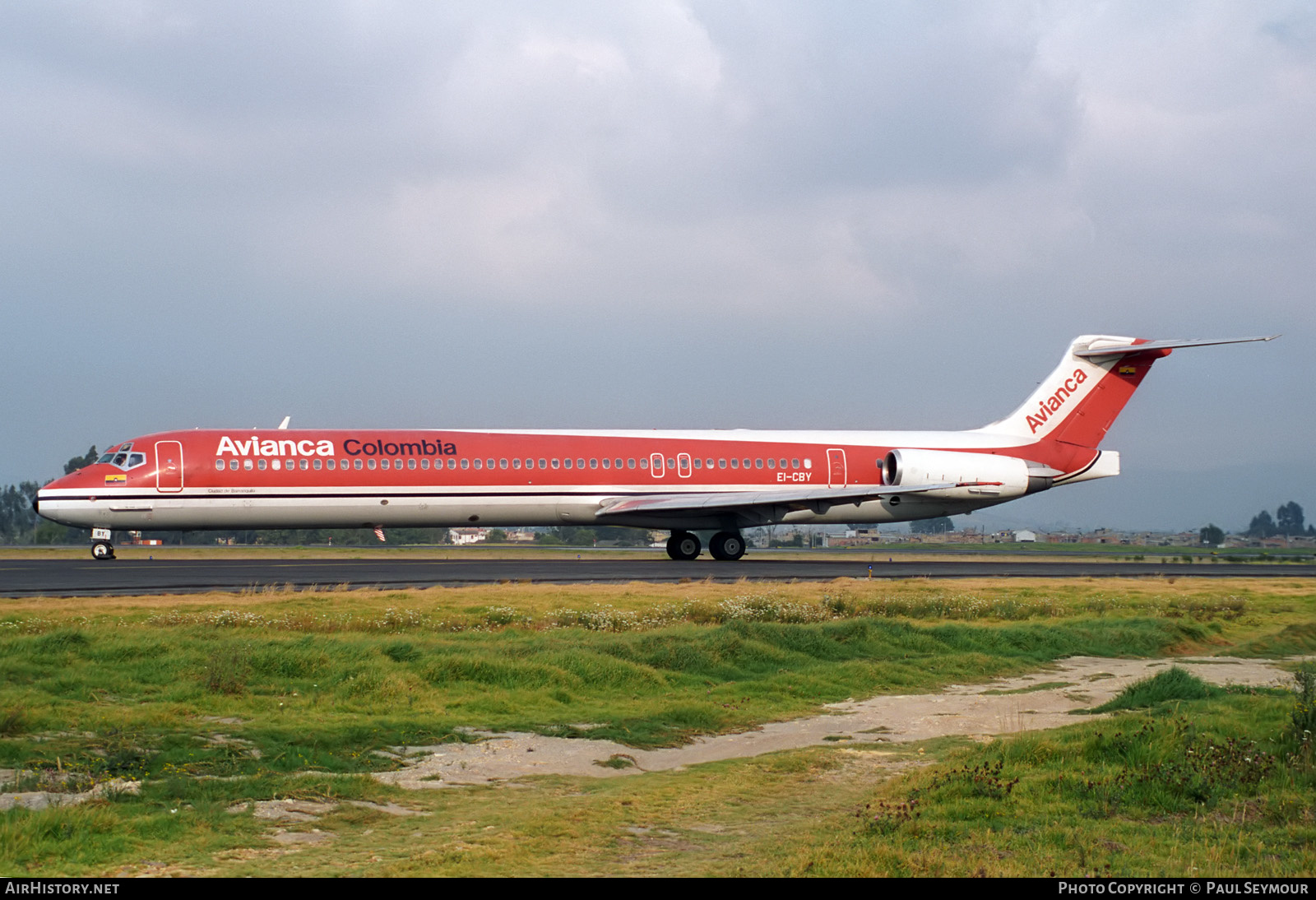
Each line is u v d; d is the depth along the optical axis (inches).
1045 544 7564.0
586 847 565.3
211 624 1280.8
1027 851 542.9
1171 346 2714.1
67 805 577.3
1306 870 509.4
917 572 2389.3
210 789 640.4
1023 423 2797.7
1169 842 558.3
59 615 1331.2
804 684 1170.6
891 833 584.7
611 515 2475.4
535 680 1062.4
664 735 916.6
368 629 1337.4
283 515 2284.7
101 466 2225.6
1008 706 1098.7
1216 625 1727.4
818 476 2645.2
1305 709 802.8
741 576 2143.2
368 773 723.4
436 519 2390.5
